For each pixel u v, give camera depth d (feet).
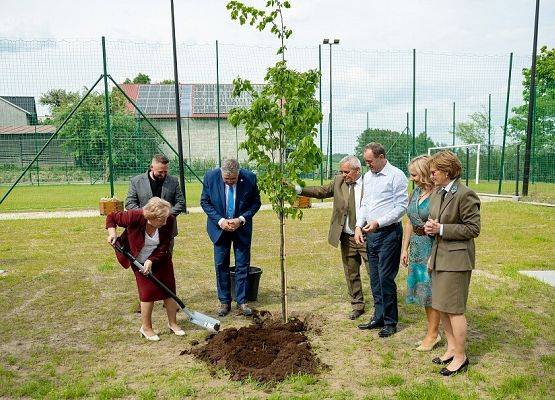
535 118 70.38
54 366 13.48
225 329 15.15
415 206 13.85
